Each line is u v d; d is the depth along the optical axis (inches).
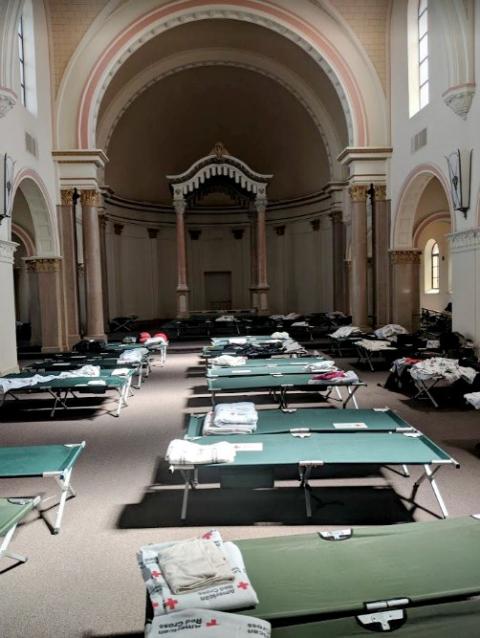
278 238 849.5
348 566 98.3
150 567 95.8
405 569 97.0
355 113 537.6
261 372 295.4
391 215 541.6
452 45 362.9
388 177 541.6
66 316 536.4
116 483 182.1
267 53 657.6
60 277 530.6
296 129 765.3
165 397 321.4
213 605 85.9
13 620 107.5
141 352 391.9
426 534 109.7
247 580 91.8
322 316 681.6
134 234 815.7
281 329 629.0
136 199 813.9
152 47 617.3
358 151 536.7
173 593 88.1
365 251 548.4
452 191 393.7
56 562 130.4
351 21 528.7
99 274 541.6
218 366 325.7
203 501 164.6
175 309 874.8
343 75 537.0
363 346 406.3
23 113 435.8
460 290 395.5
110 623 106.0
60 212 528.4
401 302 539.2
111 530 147.2
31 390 272.5
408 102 489.7
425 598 88.3
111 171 753.6
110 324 710.5
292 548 105.1
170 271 869.8
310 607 86.5
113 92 640.4
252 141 820.6
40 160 482.3
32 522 153.3
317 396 308.8
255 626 81.1
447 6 357.1
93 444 228.5
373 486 172.2
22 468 152.6
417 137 469.4
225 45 660.1
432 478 153.0
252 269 770.8
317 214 781.9
